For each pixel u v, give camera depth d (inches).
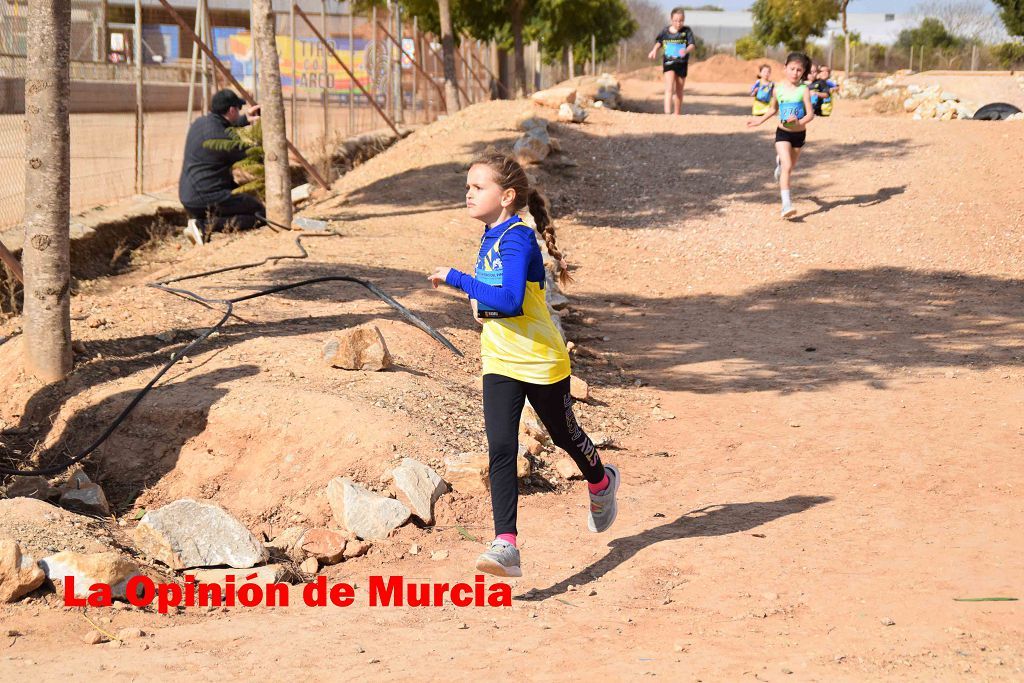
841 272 459.2
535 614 162.6
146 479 226.4
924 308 408.5
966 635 143.3
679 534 199.3
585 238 521.3
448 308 342.6
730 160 644.1
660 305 427.2
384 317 316.2
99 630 156.2
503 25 1213.1
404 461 215.9
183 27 507.2
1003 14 1905.8
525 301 168.1
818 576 173.8
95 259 438.6
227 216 498.9
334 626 158.9
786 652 140.6
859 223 521.3
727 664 136.2
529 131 647.1
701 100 1289.4
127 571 170.2
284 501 213.9
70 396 253.0
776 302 425.7
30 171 255.0
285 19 1007.0
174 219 516.1
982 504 209.8
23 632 153.6
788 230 519.2
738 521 205.9
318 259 405.4
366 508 200.5
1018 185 560.7
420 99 1111.6
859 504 213.3
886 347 360.5
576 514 213.8
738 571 178.5
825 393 309.7
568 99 756.0
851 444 259.3
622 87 1510.8
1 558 160.4
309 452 225.0
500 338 169.5
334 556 190.1
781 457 251.6
